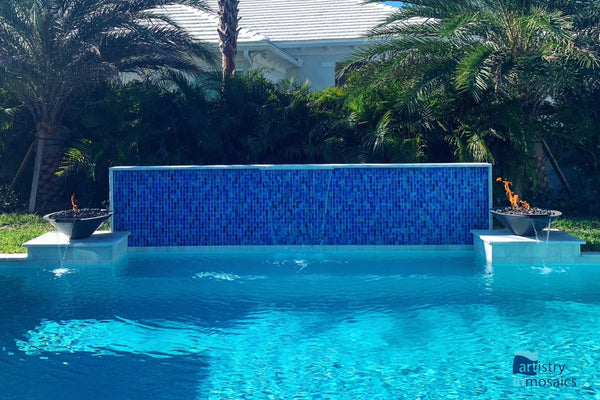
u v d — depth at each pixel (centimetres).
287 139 1348
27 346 558
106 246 902
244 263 921
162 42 1416
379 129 1234
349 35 1870
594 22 1207
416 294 729
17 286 780
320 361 517
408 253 993
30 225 1213
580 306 666
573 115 1295
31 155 1489
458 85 1152
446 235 1014
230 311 667
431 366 503
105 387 465
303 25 1975
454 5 1239
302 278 818
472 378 477
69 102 1423
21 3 1255
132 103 1379
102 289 764
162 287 774
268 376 486
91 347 555
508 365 503
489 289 745
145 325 618
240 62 1806
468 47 1211
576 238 902
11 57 1268
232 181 1029
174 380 479
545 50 1134
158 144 1376
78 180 1429
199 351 544
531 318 626
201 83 1412
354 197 1023
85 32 1345
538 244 883
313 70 1959
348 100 1246
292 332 593
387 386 464
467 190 1011
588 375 480
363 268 878
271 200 1030
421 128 1282
